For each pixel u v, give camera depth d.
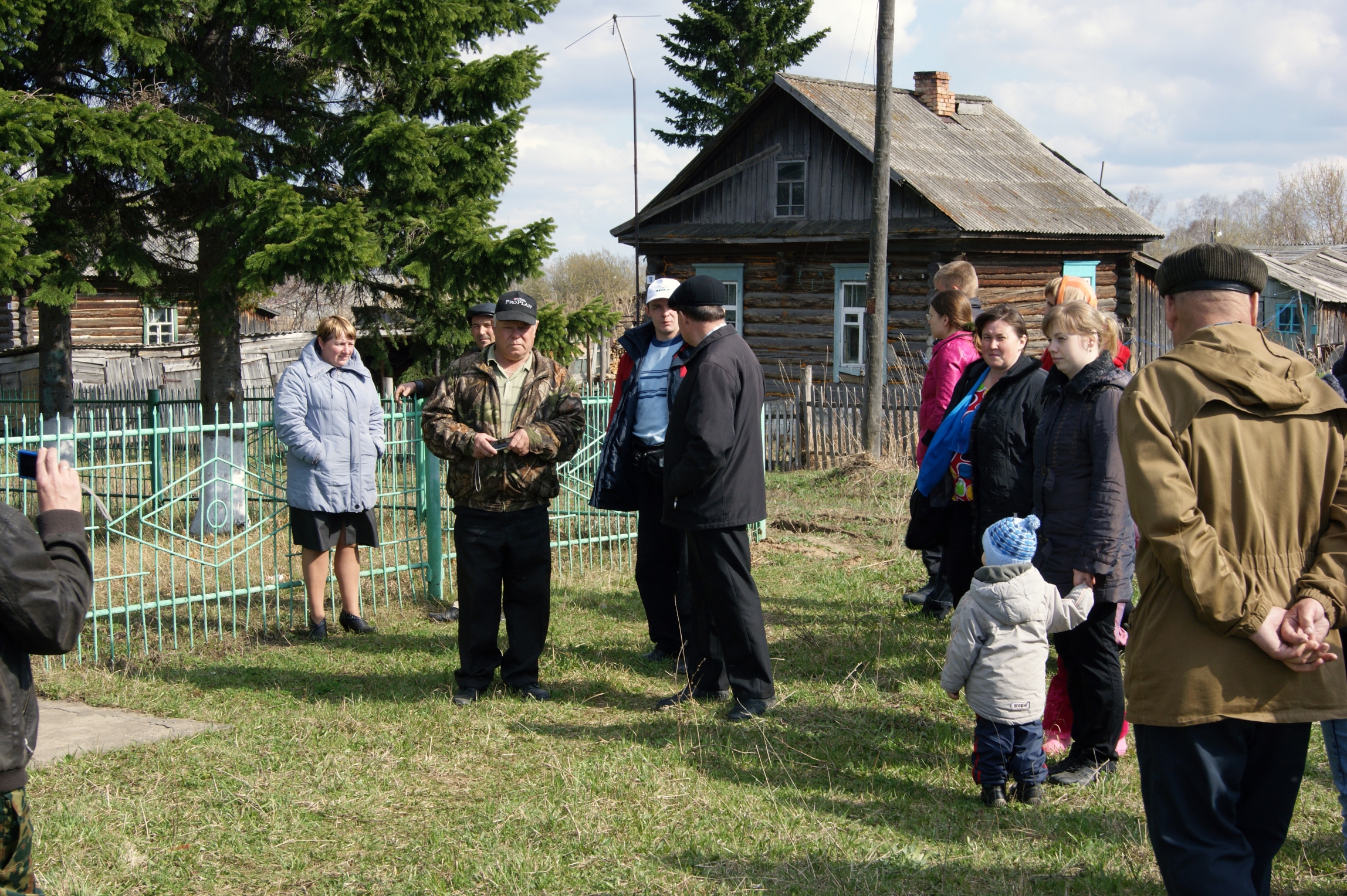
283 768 4.22
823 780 4.07
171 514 6.22
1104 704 3.93
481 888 3.28
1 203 8.50
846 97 19.88
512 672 5.14
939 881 3.28
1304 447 2.41
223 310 11.11
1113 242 19.16
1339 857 3.37
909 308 17.59
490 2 12.00
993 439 4.33
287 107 11.96
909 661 5.51
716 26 32.78
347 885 3.29
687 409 4.66
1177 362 2.49
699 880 3.30
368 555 8.29
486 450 4.83
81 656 5.91
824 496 11.27
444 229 11.34
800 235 18.25
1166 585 2.44
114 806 3.85
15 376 20.81
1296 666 2.33
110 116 9.76
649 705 5.03
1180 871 2.37
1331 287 28.03
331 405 6.12
